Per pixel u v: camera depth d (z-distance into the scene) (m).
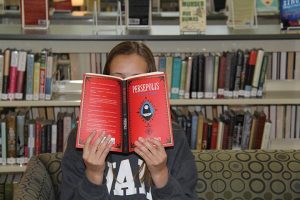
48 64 2.26
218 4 2.79
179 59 2.32
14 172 2.38
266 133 2.42
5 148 2.33
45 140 2.37
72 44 2.49
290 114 2.55
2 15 2.70
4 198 2.38
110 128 1.26
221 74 2.35
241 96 2.38
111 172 1.40
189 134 2.42
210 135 2.43
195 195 1.41
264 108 2.56
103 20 2.75
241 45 2.58
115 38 2.20
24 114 2.38
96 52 2.51
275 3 2.62
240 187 1.69
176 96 2.36
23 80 2.26
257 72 2.34
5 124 2.30
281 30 2.37
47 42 2.49
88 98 1.26
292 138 2.58
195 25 2.28
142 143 1.25
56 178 1.67
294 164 1.73
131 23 2.39
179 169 1.42
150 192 1.37
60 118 2.37
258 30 2.41
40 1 2.34
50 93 2.29
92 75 1.26
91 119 1.26
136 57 1.38
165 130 1.27
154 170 1.30
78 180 1.39
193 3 2.28
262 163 1.73
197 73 2.34
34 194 1.43
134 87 1.27
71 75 2.53
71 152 1.42
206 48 2.58
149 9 2.39
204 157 1.75
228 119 2.43
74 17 2.76
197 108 2.59
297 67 2.58
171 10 3.25
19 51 2.25
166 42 2.55
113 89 1.27
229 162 1.73
